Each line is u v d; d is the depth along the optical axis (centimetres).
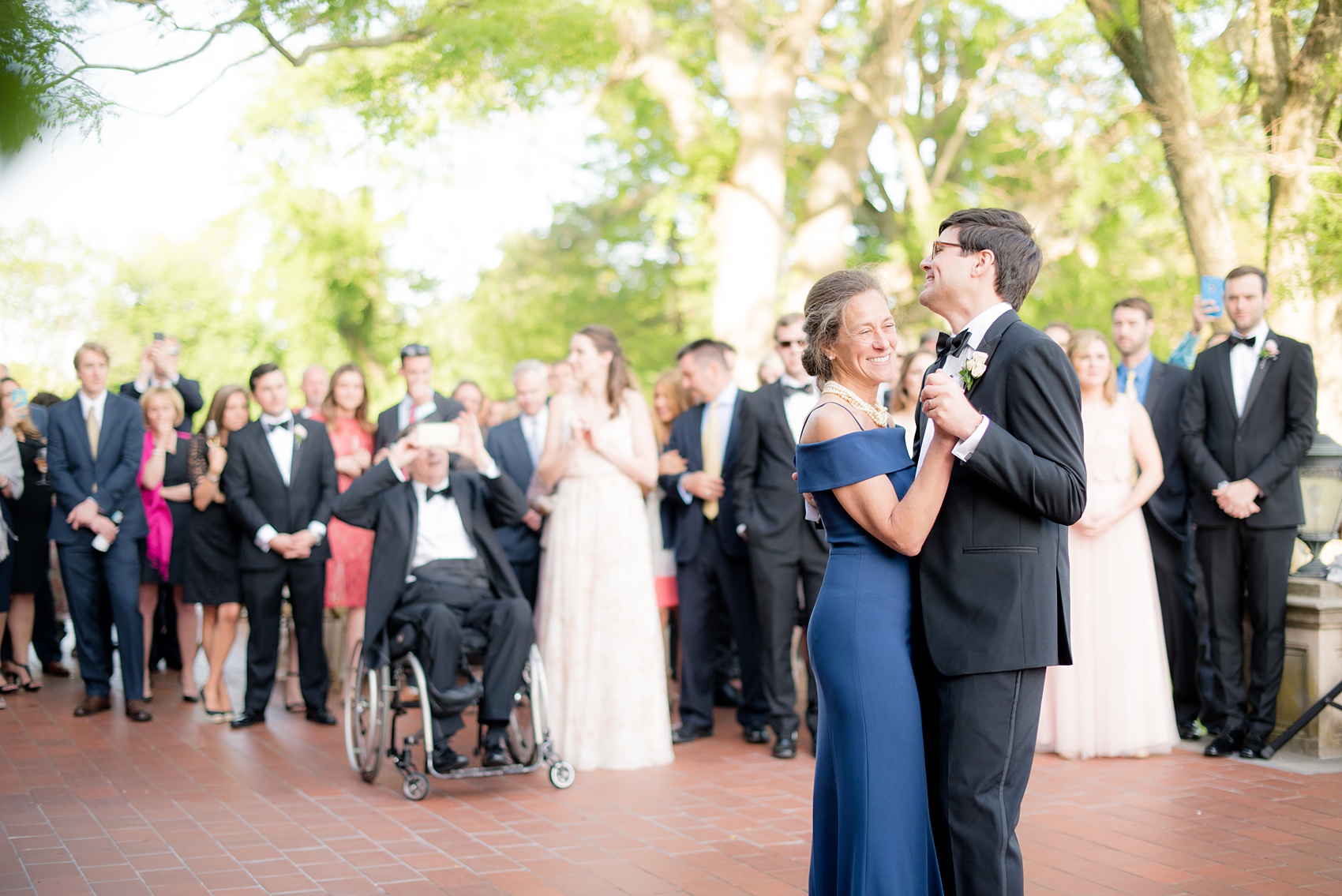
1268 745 571
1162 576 619
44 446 816
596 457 586
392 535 542
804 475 286
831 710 281
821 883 292
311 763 584
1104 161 980
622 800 507
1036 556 273
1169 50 688
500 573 558
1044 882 389
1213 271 703
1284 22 660
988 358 278
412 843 443
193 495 696
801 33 1314
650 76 1401
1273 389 559
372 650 538
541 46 817
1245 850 421
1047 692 585
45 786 536
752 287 1403
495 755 539
